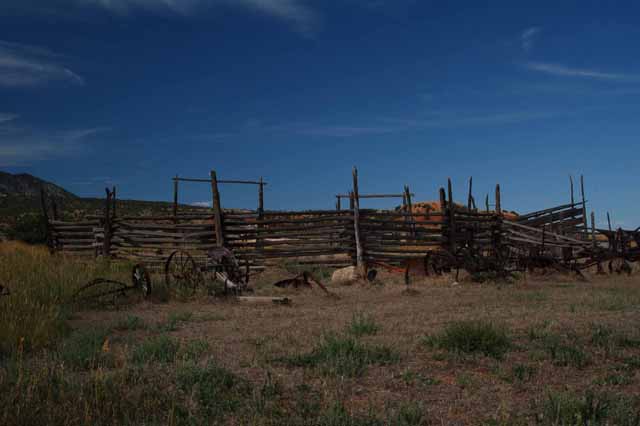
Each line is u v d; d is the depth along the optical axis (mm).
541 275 18734
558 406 4387
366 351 6547
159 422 4238
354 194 22266
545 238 24906
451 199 23109
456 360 6324
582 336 7625
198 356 6676
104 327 9094
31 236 37750
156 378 5449
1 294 9492
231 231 21875
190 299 13266
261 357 6508
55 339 7758
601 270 20797
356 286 16828
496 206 25391
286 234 22359
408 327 8672
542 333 7777
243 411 4539
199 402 4750
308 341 7566
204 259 21078
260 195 22656
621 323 8680
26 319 7980
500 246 20656
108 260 19484
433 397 5020
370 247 22234
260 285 17047
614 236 22906
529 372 5805
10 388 4824
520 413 4543
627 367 6016
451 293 14109
